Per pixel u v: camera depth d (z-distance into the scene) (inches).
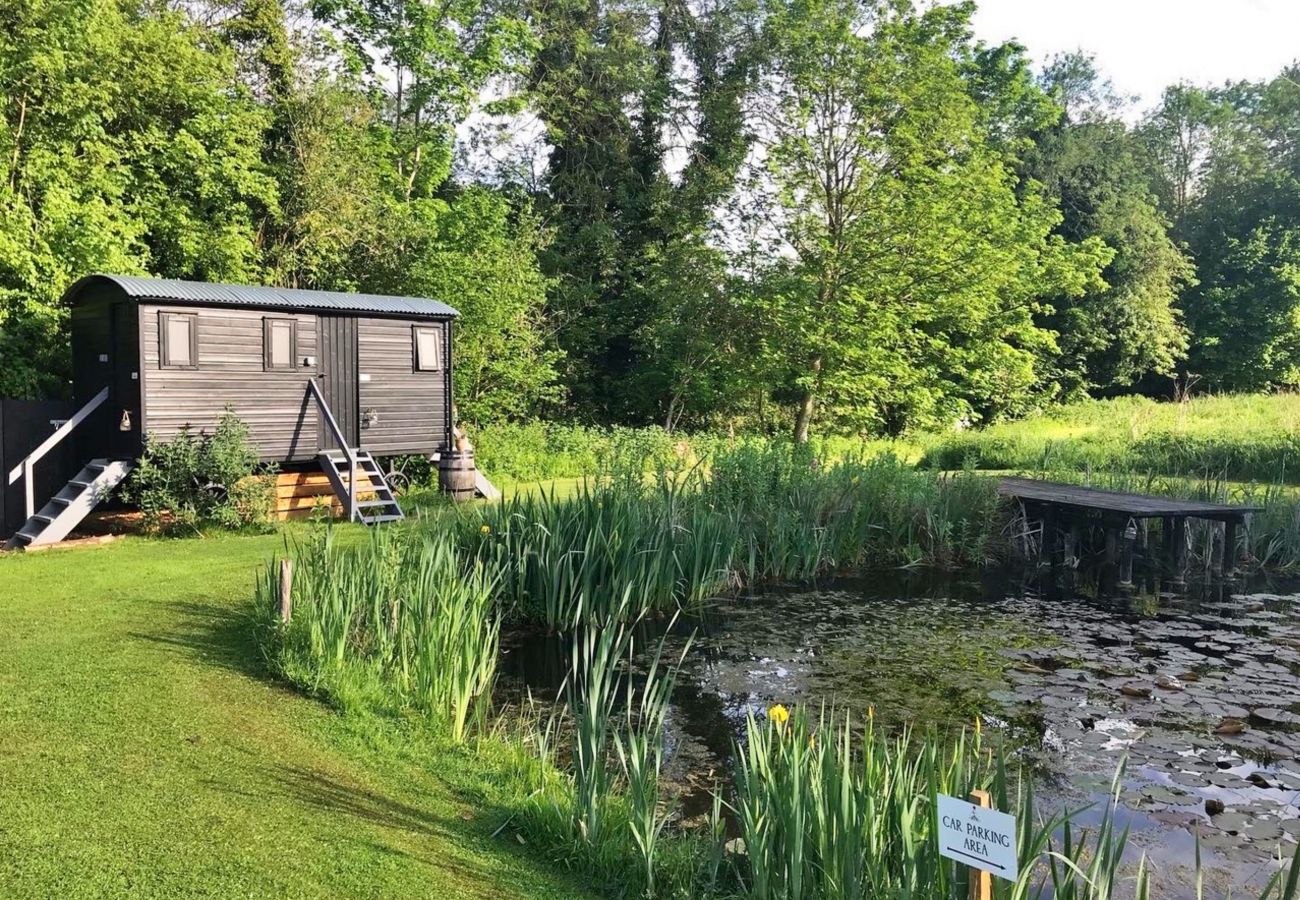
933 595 444.8
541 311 1099.9
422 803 188.4
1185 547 494.0
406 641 263.6
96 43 660.7
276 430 569.3
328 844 162.7
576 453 863.7
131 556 422.6
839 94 1012.5
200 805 173.6
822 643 352.2
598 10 1228.5
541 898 154.1
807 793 156.1
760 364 1051.9
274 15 860.0
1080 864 177.6
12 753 191.9
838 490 519.2
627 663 324.5
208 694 237.9
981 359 1061.1
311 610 267.4
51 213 625.9
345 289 887.7
